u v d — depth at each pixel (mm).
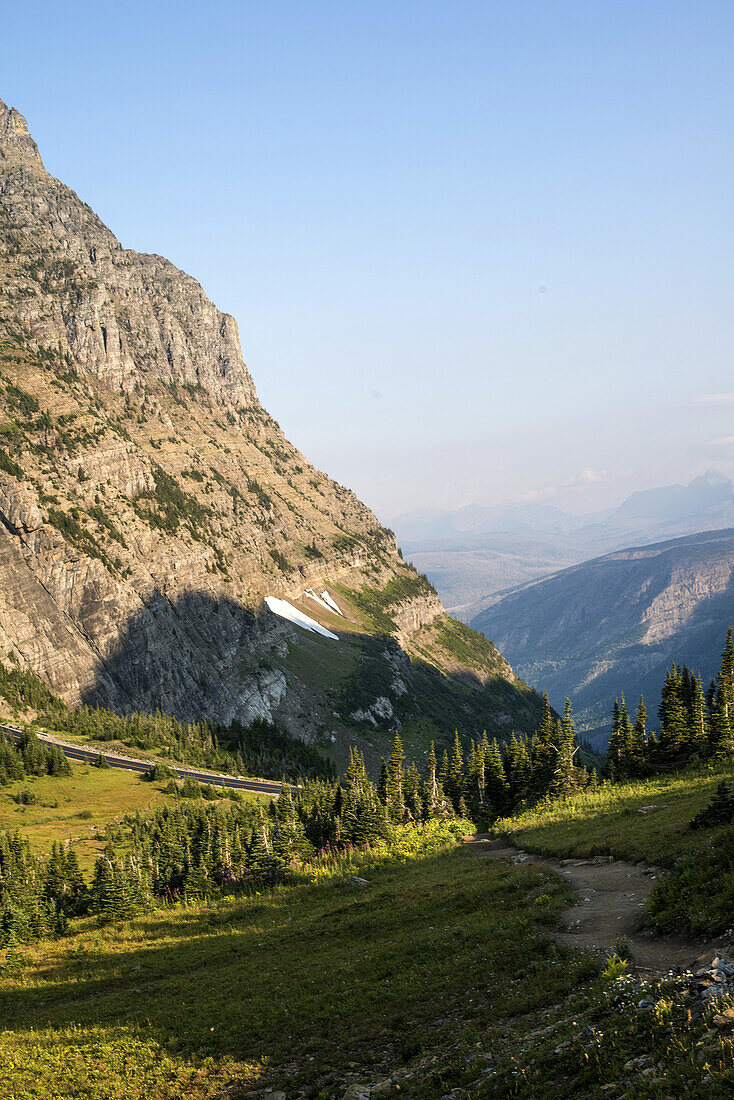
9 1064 36188
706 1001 20422
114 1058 35219
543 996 27656
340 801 110938
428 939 41125
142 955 61969
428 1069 25125
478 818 122625
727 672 112500
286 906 69312
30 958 66875
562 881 45125
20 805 140250
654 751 121438
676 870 36938
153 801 149875
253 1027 35781
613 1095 17953
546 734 122188
